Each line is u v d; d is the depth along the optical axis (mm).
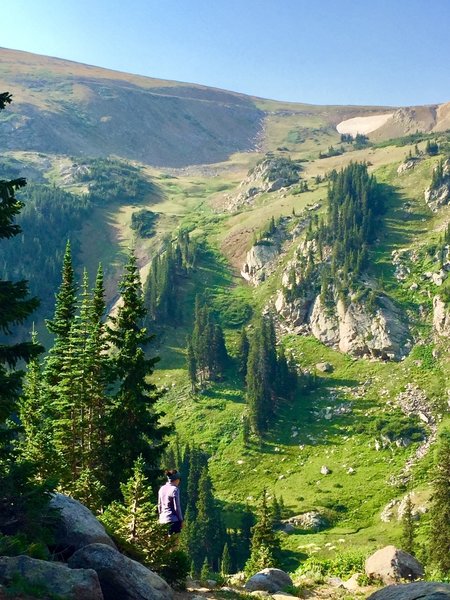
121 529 19359
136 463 20844
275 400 149375
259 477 126000
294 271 190250
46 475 28938
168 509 19672
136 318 38094
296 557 93500
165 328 192500
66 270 42094
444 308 162125
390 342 158500
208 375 164125
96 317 39406
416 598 15023
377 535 97500
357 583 23469
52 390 38906
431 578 23016
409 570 23469
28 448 30266
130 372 36438
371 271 186750
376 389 147375
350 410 142000
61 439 36781
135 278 38625
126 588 13992
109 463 35469
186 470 125688
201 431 143875
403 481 113938
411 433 128250
